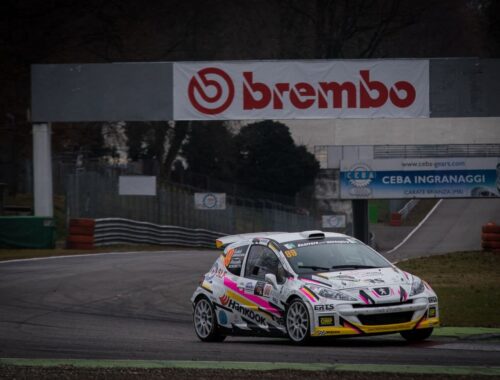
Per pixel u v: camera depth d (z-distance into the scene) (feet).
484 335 133.59
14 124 585.63
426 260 328.70
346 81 322.75
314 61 322.75
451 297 197.36
